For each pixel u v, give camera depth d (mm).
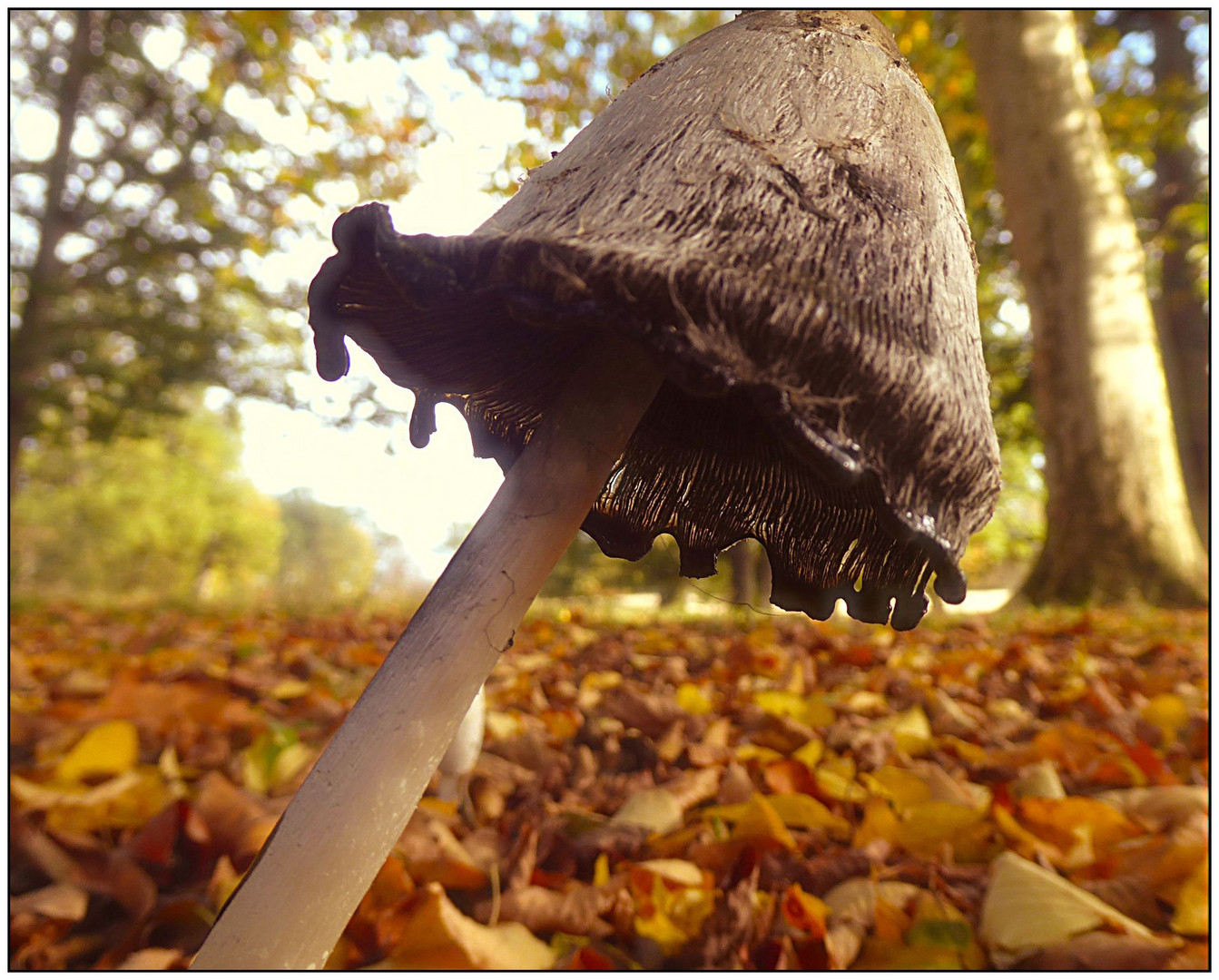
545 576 110
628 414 114
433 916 169
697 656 643
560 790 283
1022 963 175
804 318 92
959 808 229
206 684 447
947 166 129
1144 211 2053
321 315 111
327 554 11297
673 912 194
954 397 100
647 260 88
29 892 198
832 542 164
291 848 96
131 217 2186
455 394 160
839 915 190
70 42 2061
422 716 101
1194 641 690
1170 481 1149
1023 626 848
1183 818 242
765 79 119
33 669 535
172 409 2350
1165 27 1808
